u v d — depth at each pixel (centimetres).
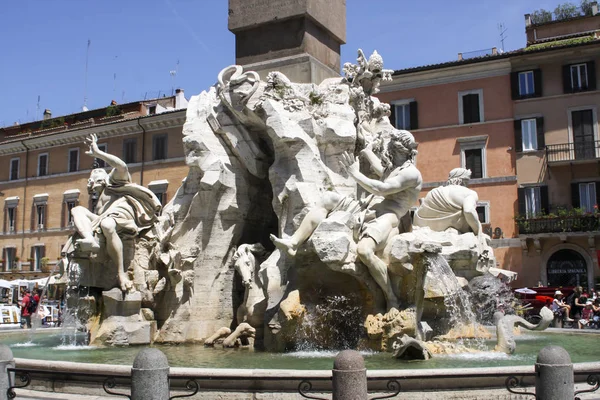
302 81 1305
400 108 3875
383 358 887
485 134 3672
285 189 1143
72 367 692
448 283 1026
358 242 996
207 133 1289
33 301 1927
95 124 4647
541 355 555
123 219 1203
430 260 982
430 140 3781
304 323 1022
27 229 4912
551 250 3416
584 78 3512
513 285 3488
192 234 1257
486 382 625
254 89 1232
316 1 1351
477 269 1145
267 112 1177
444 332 1067
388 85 3884
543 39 4053
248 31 1383
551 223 3384
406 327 948
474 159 3703
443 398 615
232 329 1212
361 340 985
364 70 1312
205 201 1250
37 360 729
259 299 1125
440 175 3747
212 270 1240
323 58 1386
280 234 1155
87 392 682
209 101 1323
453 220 1184
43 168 4900
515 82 3628
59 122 5000
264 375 617
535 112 3588
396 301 995
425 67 3766
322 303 1046
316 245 974
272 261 1121
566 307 1778
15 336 1403
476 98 3716
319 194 1129
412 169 1022
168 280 1246
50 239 4806
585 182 3462
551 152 3531
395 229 1028
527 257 3478
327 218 1012
